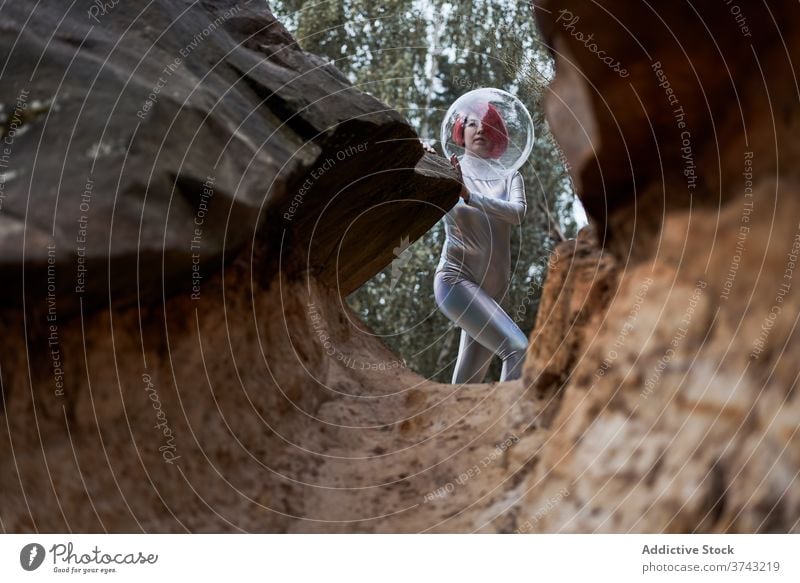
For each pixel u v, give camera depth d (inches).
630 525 66.6
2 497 72.2
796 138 69.9
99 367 84.0
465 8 258.7
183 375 90.9
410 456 98.1
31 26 94.0
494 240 149.3
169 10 105.0
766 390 64.6
